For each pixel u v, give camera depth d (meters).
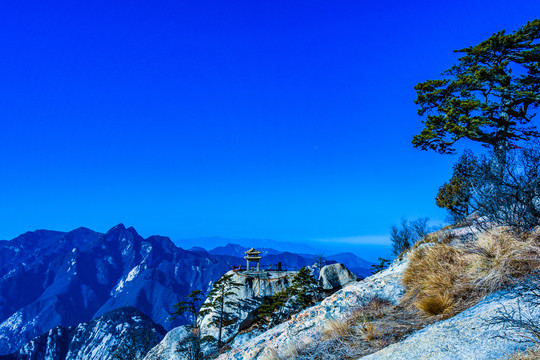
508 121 20.83
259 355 10.95
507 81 20.88
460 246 8.91
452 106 22.36
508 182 7.48
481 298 6.39
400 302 8.73
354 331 7.71
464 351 4.33
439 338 5.06
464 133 21.44
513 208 7.51
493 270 6.59
